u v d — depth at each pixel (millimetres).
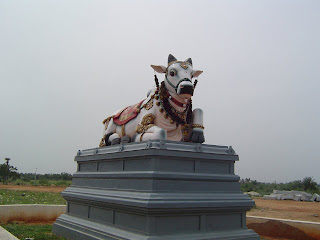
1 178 41625
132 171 5066
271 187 43312
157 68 5867
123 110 7055
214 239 4652
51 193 24797
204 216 4762
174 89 5680
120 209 4973
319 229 6758
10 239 4711
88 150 6703
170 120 5777
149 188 4508
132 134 6375
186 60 6066
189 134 5992
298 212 15555
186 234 4520
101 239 5059
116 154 5480
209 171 5129
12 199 17375
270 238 7211
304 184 36750
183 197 4598
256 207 17828
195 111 6004
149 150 4688
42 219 8750
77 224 6027
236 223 5141
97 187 5926
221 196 5012
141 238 4270
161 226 4383
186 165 4910
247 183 46562
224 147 5414
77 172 6898
